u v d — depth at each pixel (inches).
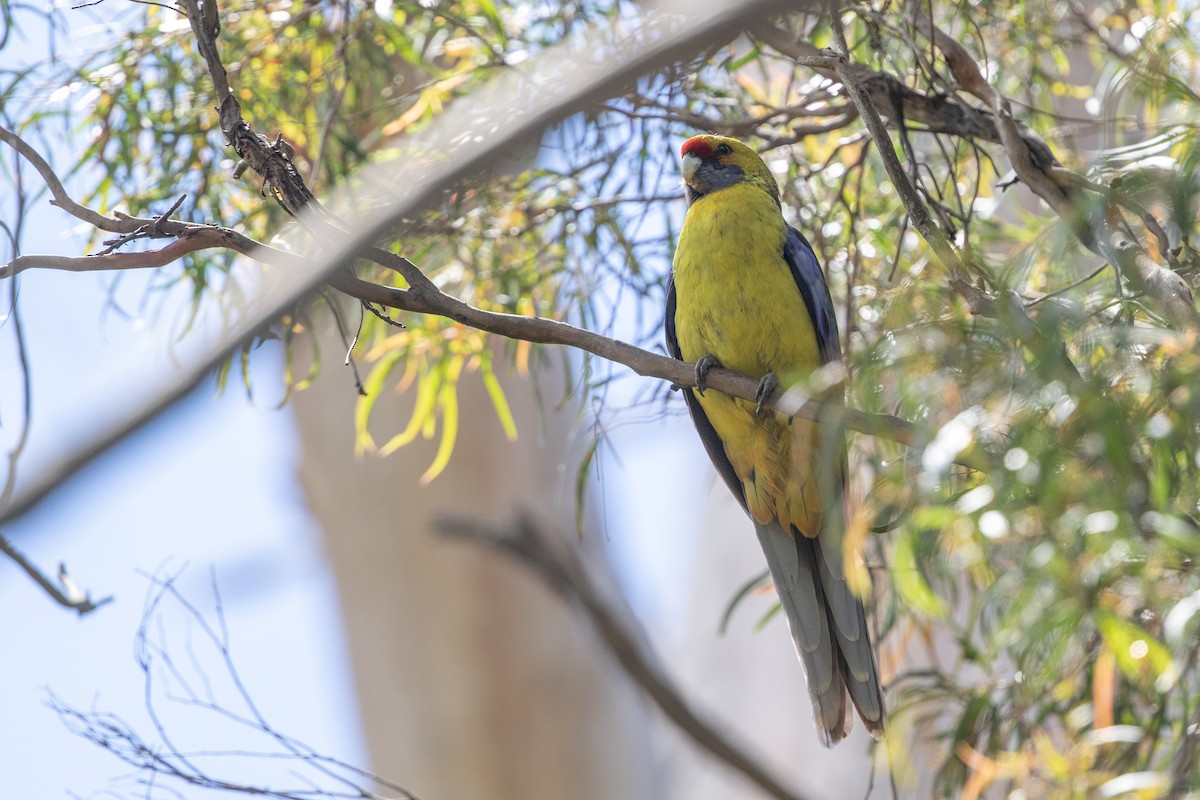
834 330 339.6
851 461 350.0
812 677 323.3
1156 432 184.9
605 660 687.1
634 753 703.1
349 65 376.8
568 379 375.9
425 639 656.4
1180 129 273.3
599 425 356.2
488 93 343.3
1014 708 310.0
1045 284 305.9
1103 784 266.2
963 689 329.7
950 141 364.2
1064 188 280.7
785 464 332.5
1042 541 187.6
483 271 385.7
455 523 518.0
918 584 243.3
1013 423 190.1
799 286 339.3
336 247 230.2
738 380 329.1
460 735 650.8
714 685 687.1
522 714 658.8
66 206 256.2
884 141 258.8
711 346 340.8
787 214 392.8
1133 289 230.8
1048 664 214.1
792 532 341.7
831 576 327.0
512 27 381.4
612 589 695.7
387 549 654.5
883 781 554.3
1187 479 193.8
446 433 402.0
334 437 647.1
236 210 365.4
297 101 383.6
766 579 376.8
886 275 356.2
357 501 653.3
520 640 664.4
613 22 331.0
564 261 382.6
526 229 380.8
